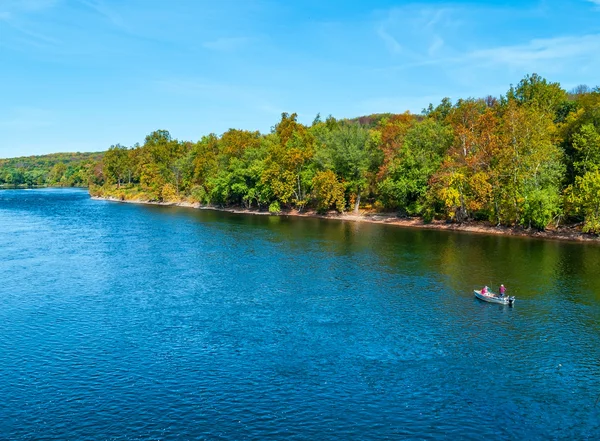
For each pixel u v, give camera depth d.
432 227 114.00
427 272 65.88
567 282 60.31
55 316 47.09
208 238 97.06
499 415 30.00
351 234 102.62
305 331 43.34
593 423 29.33
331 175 133.25
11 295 54.19
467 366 36.56
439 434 27.84
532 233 98.25
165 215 147.75
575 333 43.50
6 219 134.12
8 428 27.92
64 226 117.62
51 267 68.69
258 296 54.34
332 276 63.78
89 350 38.88
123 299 52.81
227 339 41.31
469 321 46.38
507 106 113.12
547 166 94.94
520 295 55.00
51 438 27.00
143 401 31.00
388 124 147.25
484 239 94.38
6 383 33.34
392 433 27.81
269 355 38.06
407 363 36.94
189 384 33.28
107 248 85.00
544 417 29.86
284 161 146.25
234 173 161.62
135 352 38.53
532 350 39.75
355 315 47.94
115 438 26.98
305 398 31.53
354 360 37.34
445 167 108.06
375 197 145.12
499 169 100.62
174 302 51.84
